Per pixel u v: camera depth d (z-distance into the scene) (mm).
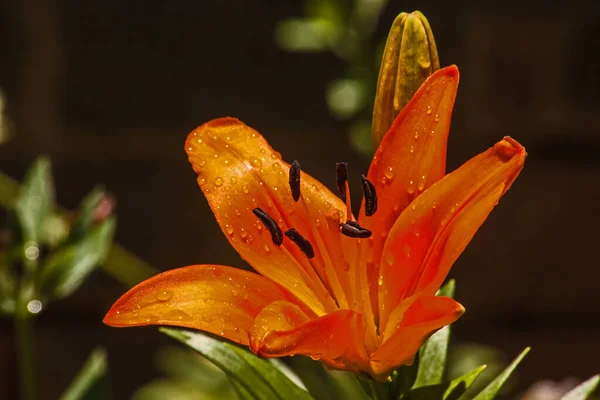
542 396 1156
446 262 916
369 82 1395
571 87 1682
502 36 1674
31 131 1707
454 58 1682
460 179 922
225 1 1708
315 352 899
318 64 1713
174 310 913
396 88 948
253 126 1716
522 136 1704
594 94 1682
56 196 1726
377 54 1397
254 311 924
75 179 1729
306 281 946
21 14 1698
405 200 943
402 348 907
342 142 1714
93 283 1735
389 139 943
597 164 1732
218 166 958
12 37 1700
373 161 944
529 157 1729
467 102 1684
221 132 963
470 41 1676
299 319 908
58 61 1708
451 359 1332
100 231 1090
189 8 1711
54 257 1085
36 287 1086
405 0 1670
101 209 1092
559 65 1679
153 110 1721
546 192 1733
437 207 924
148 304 912
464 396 1134
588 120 1684
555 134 1707
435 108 940
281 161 965
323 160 1724
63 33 1708
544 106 1683
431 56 948
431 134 940
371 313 941
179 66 1716
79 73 1716
